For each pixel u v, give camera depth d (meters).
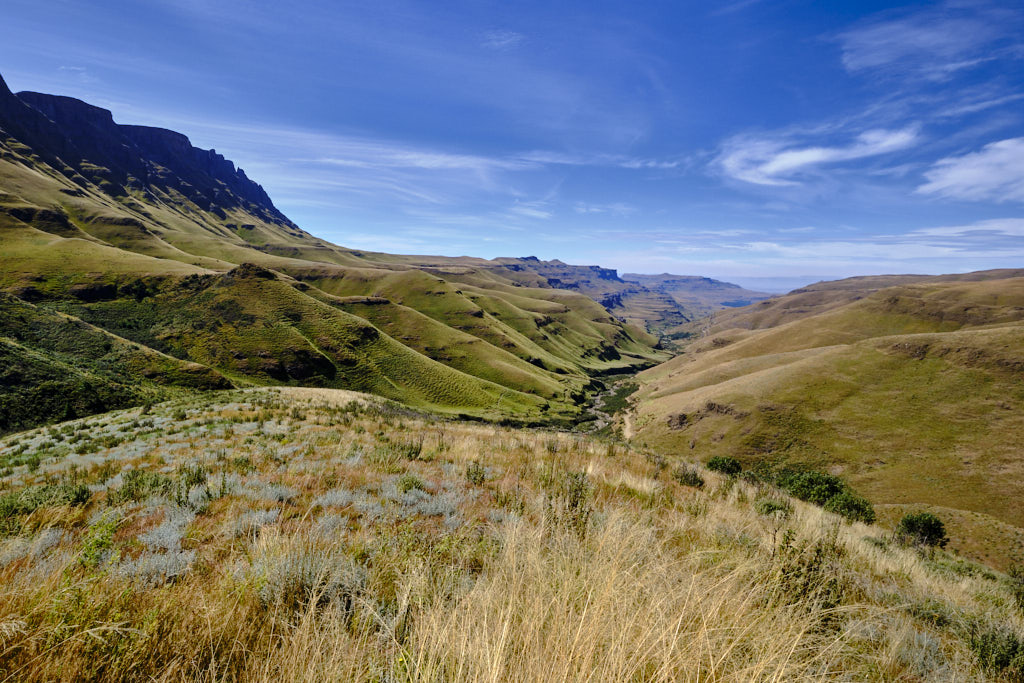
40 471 14.89
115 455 17.08
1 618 2.20
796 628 2.61
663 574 2.88
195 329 121.06
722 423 101.56
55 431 28.61
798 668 2.21
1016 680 3.22
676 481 11.81
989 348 93.38
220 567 3.84
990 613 4.36
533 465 9.46
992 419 79.69
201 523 5.59
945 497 66.75
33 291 118.94
